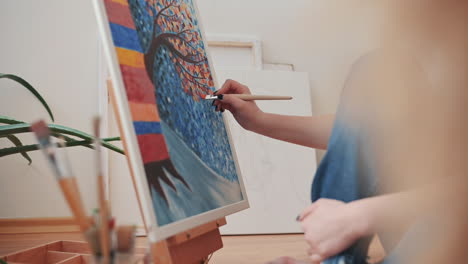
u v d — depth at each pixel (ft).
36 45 8.30
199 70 3.74
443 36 0.68
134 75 2.65
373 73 1.16
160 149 2.67
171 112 2.99
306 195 8.43
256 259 5.26
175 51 3.39
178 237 2.74
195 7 4.08
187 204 2.76
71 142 3.72
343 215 1.97
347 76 2.18
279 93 8.64
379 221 1.86
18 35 8.26
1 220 7.79
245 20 8.82
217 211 3.14
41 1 8.34
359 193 2.08
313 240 2.04
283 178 8.42
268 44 8.82
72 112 8.32
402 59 1.05
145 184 2.36
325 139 3.82
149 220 2.30
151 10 3.15
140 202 2.59
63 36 8.36
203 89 3.72
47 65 8.30
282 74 8.65
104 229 1.59
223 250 6.08
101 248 1.64
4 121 3.93
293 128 3.88
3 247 6.28
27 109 8.21
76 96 8.34
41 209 7.99
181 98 3.23
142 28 2.94
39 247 3.68
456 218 0.79
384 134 1.18
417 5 0.69
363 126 1.90
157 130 2.71
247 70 8.62
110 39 2.50
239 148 8.39
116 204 7.98
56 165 1.61
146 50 2.90
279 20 8.80
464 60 0.67
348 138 2.10
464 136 0.73
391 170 1.15
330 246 2.00
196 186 2.99
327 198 2.27
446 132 0.76
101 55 8.38
